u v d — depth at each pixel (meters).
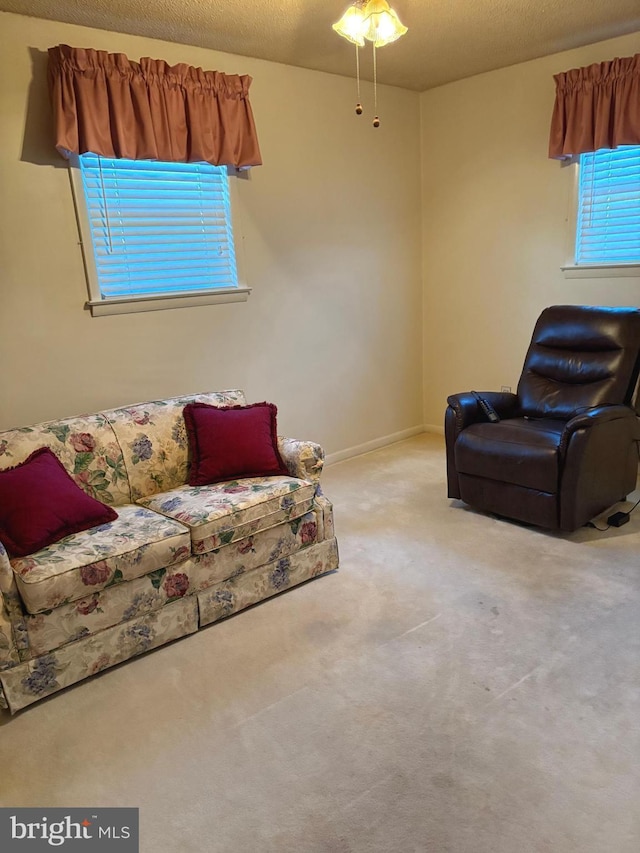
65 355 3.01
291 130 3.66
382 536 3.08
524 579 2.60
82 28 2.83
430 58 3.59
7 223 2.75
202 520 2.29
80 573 2.01
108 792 1.67
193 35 3.01
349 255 4.13
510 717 1.83
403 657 2.13
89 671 2.11
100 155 2.84
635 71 3.21
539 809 1.53
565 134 3.54
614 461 3.04
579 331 3.38
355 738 1.79
